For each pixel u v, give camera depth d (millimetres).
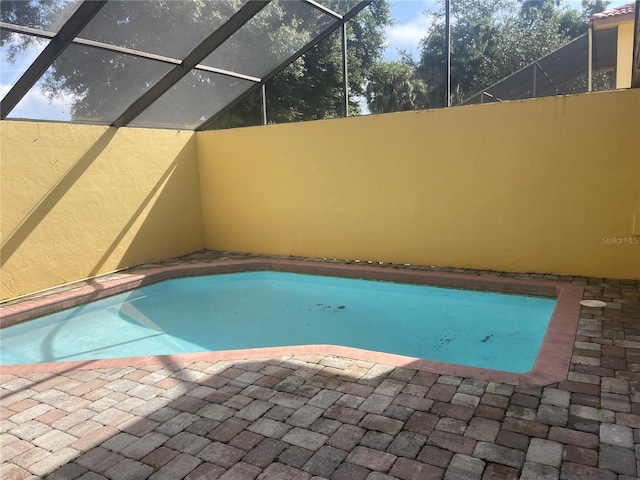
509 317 5820
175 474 2512
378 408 3070
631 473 2330
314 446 2691
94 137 7410
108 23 5656
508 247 6664
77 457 2717
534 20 8195
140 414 3166
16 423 3135
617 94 5711
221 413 3115
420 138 7066
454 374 3508
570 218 6207
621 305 4922
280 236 8750
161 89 7273
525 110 6262
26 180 6531
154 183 8492
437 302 6520
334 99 8789
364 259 7914
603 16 7996
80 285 7066
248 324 6070
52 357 5219
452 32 8039
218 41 6723
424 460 2514
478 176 6719
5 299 6352
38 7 4996
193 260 8633
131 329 6016
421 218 7262
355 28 8609
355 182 7758
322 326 5879
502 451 2555
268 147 8539
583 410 2922
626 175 5812
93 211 7469
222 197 9289
